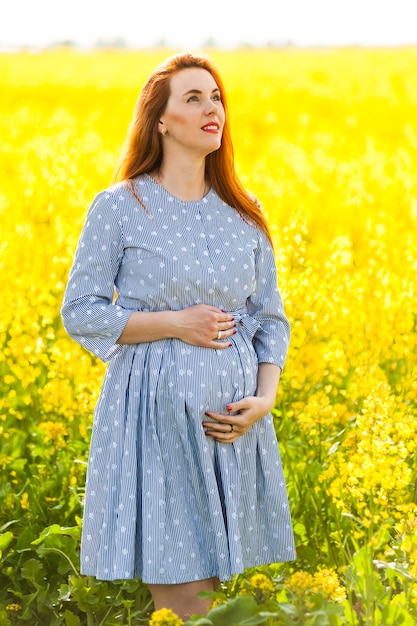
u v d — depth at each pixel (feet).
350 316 18.61
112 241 11.75
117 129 54.95
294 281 17.47
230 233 12.10
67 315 11.72
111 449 11.62
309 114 62.64
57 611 13.32
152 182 12.04
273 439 12.30
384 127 59.16
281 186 36.06
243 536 11.94
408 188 34.04
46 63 96.22
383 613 10.90
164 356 11.60
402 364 18.20
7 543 13.43
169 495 11.45
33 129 53.98
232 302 11.94
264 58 97.45
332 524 14.37
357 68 85.71
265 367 12.39
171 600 11.59
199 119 11.84
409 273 18.86
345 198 35.63
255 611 10.23
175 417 11.47
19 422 18.39
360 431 13.07
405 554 11.44
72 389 17.20
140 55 105.91
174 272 11.58
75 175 29.48
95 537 11.66
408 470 12.03
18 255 26.35
